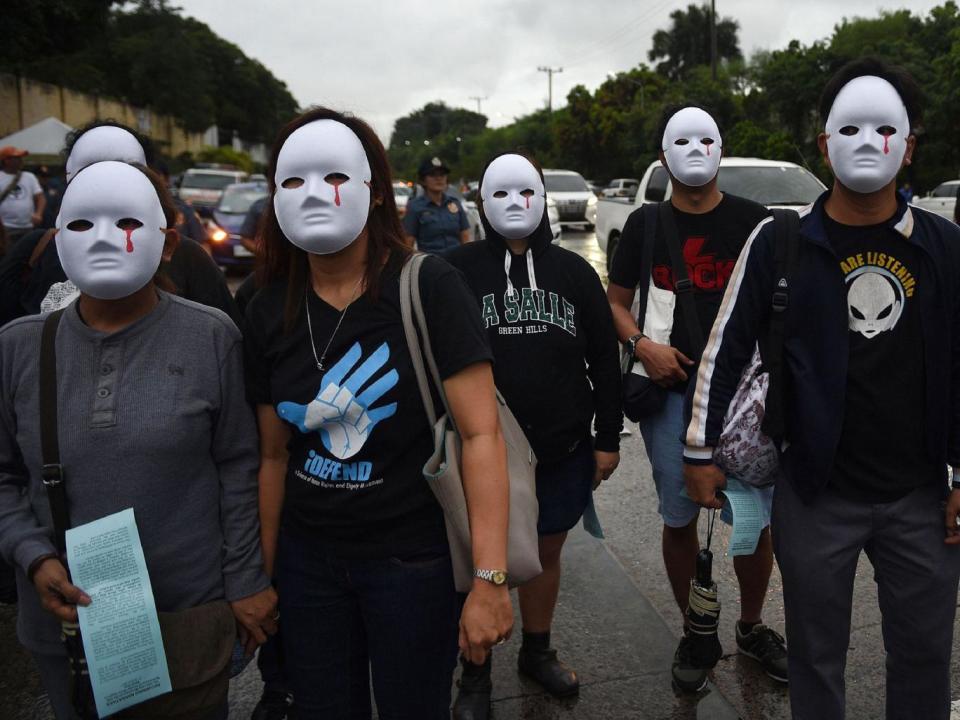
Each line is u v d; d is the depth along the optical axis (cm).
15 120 2919
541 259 253
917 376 191
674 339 269
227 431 179
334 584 180
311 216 166
